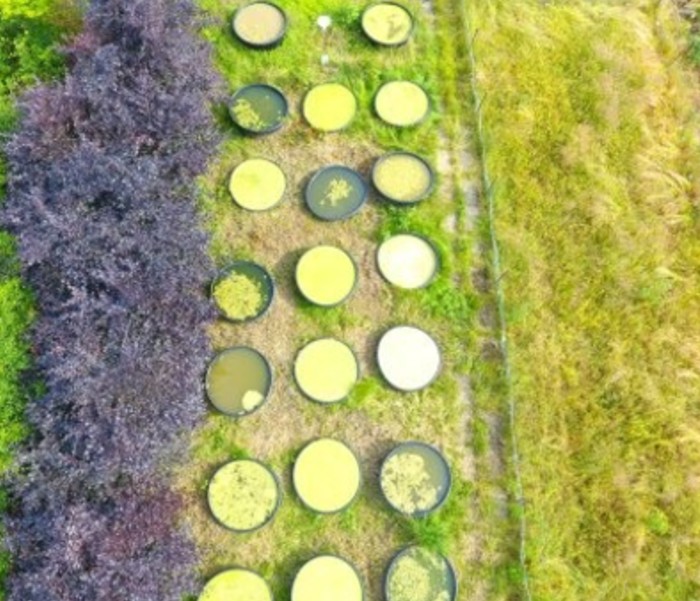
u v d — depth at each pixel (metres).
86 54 5.77
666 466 5.44
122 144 5.48
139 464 4.72
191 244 5.33
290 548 5.09
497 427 5.51
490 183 6.21
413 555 5.05
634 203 6.30
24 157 5.40
